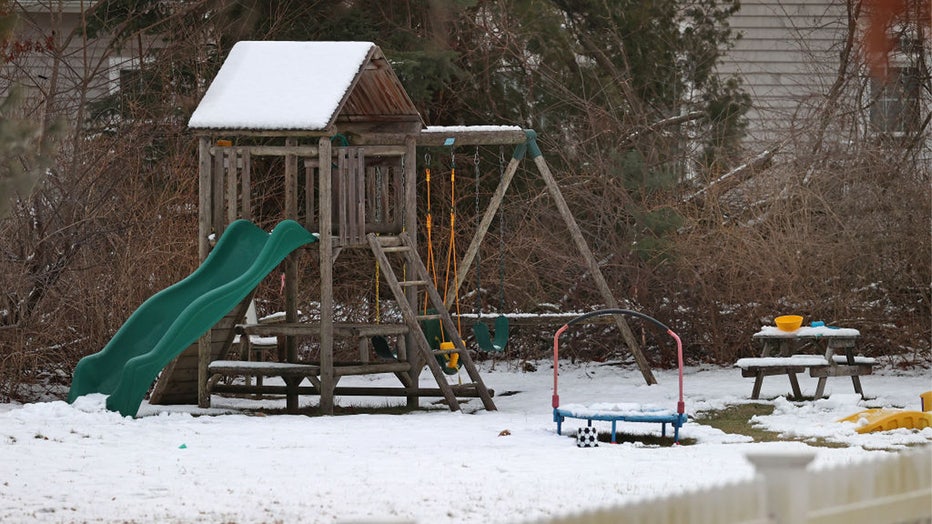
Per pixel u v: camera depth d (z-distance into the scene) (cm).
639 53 6775
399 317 5934
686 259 5378
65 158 5231
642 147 6309
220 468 2841
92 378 4062
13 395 4575
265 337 4881
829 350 4341
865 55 5925
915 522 1373
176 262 5166
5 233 4772
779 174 5494
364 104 4562
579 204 5803
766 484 1267
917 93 6009
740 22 7212
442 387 4259
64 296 4784
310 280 5812
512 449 3180
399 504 2330
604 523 1162
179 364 4312
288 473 2761
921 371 5128
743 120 6619
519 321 4844
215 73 6316
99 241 5069
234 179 4309
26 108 5494
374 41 6256
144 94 6153
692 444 3428
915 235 5238
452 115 6662
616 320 4894
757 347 5422
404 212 4397
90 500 2433
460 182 6234
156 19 6328
